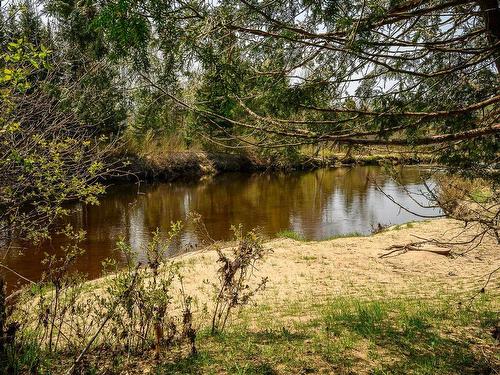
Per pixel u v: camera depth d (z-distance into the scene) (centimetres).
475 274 882
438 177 395
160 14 263
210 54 296
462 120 340
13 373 345
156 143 2686
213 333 515
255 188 2797
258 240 545
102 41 282
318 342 475
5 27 434
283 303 719
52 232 1441
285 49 331
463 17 377
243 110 346
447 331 511
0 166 427
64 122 476
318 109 345
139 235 1511
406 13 298
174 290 794
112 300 451
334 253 1143
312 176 3359
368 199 2348
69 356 410
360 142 341
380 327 529
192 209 2059
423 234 1333
